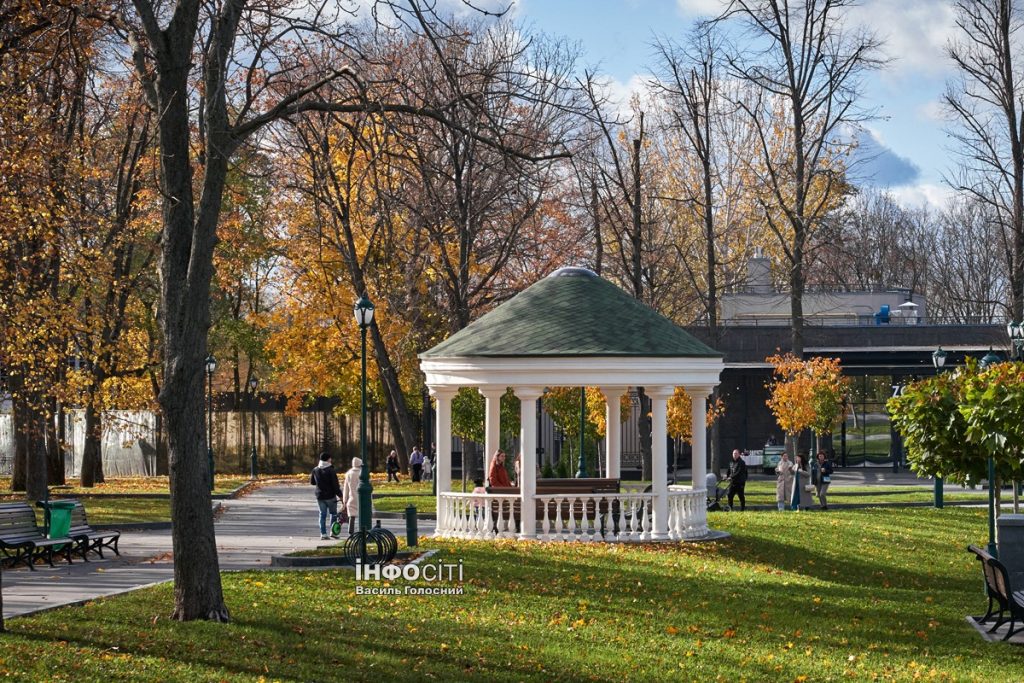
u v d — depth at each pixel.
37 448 37.31
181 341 14.68
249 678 11.93
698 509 26.22
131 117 38.22
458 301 40.16
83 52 17.94
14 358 29.66
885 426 60.47
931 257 92.31
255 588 17.55
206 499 14.91
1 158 24.89
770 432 61.50
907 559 25.98
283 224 47.44
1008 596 14.98
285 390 57.59
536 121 29.52
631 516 25.70
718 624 16.16
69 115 33.41
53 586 18.75
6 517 21.50
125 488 47.78
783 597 18.72
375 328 49.62
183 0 14.95
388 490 45.09
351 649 13.62
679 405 48.16
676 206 62.78
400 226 45.22
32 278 30.09
